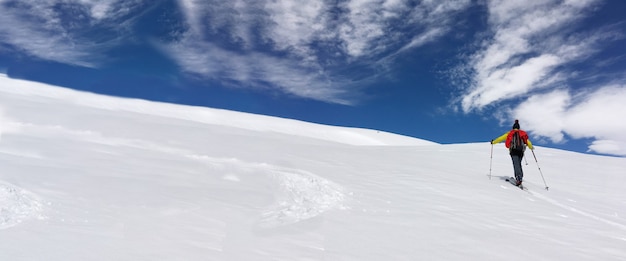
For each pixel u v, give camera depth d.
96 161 6.62
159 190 5.07
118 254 2.75
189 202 4.64
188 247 3.12
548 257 4.12
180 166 7.33
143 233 3.32
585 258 4.21
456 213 5.91
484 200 7.24
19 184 4.27
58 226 3.19
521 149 9.56
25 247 2.64
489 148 20.78
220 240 3.44
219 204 4.76
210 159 9.26
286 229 4.11
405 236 4.36
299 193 6.14
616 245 4.86
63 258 2.54
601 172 14.27
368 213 5.33
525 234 5.03
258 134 23.64
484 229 5.08
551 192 9.42
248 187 6.16
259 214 4.56
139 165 6.82
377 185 7.75
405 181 8.52
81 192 4.38
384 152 16.45
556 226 5.66
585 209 7.50
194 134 15.16
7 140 7.78
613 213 7.43
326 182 7.20
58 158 6.46
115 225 3.44
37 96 26.95
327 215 4.97
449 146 22.62
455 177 9.89
